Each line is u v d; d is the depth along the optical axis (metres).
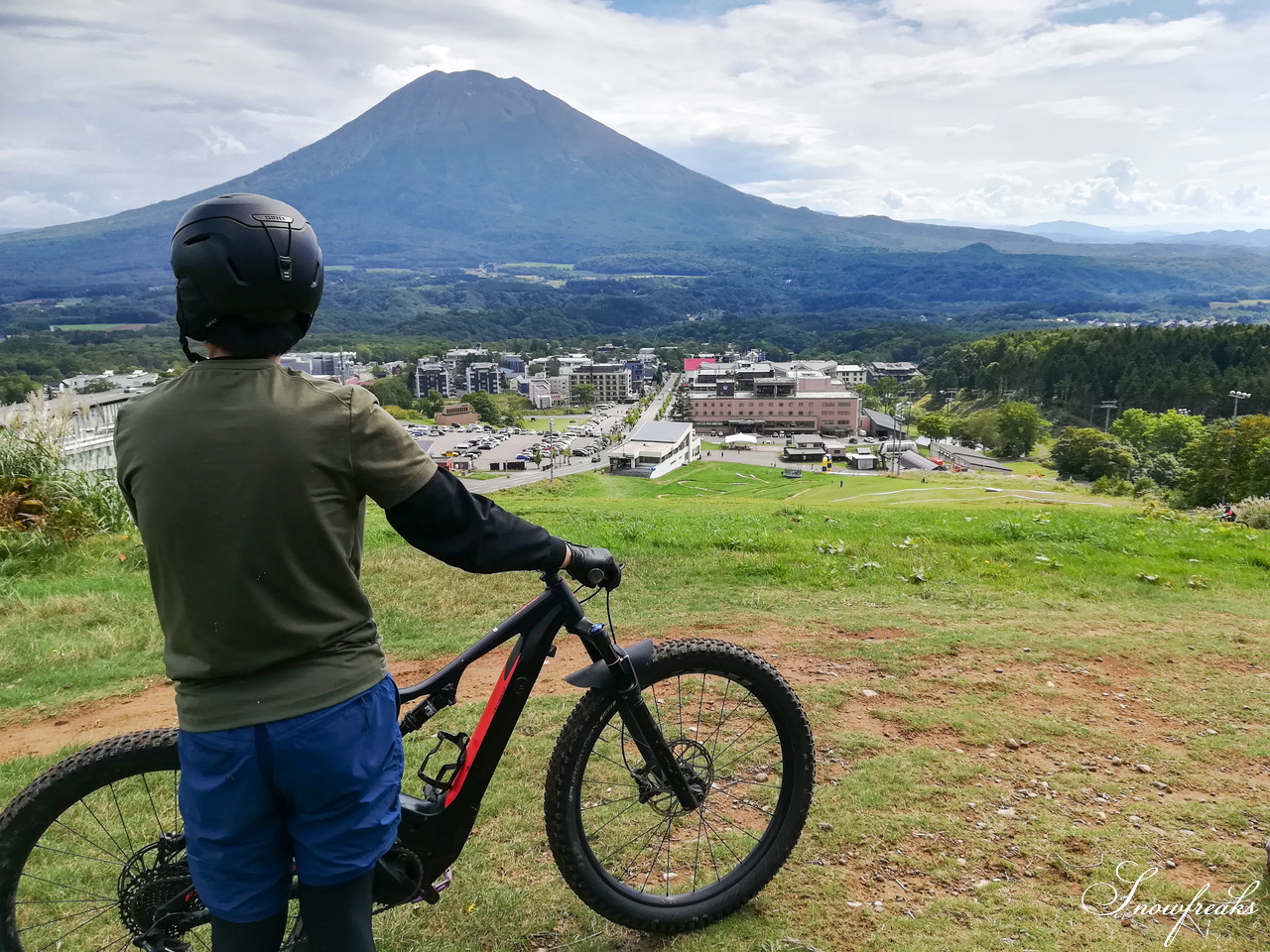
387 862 2.46
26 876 3.17
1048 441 121.94
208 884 1.98
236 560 1.82
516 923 2.96
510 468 99.19
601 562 2.47
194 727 1.90
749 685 2.98
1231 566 9.57
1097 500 40.81
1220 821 3.63
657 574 8.47
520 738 4.46
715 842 3.40
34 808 2.46
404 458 1.98
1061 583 8.39
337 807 1.97
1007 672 5.50
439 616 7.17
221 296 1.84
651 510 17.05
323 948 2.03
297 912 2.80
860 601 7.48
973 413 147.88
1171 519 15.02
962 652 5.91
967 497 43.28
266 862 1.98
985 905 3.04
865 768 4.09
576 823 2.74
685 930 2.90
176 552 1.83
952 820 3.62
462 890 3.16
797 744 3.06
